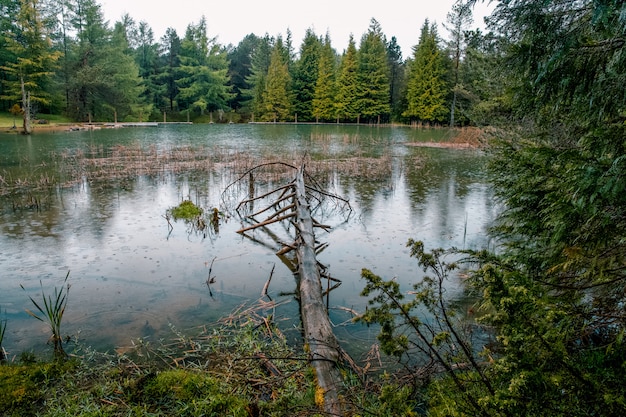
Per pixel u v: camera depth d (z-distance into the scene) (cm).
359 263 552
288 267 541
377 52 4603
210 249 602
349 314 418
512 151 272
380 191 1029
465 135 2406
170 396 287
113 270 516
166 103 5053
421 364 321
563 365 174
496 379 200
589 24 222
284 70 4994
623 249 219
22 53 3080
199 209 811
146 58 5291
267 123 4794
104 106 3741
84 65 3538
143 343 361
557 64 227
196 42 5134
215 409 273
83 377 312
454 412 189
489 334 356
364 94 4566
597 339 248
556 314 187
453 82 3850
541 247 264
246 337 365
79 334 374
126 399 284
